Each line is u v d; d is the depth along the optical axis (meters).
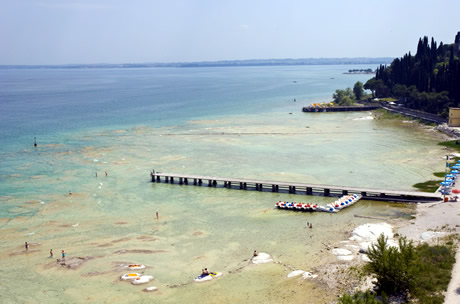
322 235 77.69
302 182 108.38
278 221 85.38
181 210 92.00
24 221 85.25
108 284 62.34
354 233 76.56
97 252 72.31
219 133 172.75
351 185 105.12
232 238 77.44
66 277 64.31
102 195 101.00
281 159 131.38
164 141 158.38
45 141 158.12
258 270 65.38
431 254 62.31
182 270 66.19
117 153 140.38
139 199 98.88
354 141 155.25
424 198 93.56
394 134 166.38
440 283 54.41
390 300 52.41
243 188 107.06
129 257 70.50
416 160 125.81
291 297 57.50
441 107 191.88
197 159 132.75
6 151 142.25
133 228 82.31
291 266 66.31
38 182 109.81
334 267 64.56
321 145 149.50
